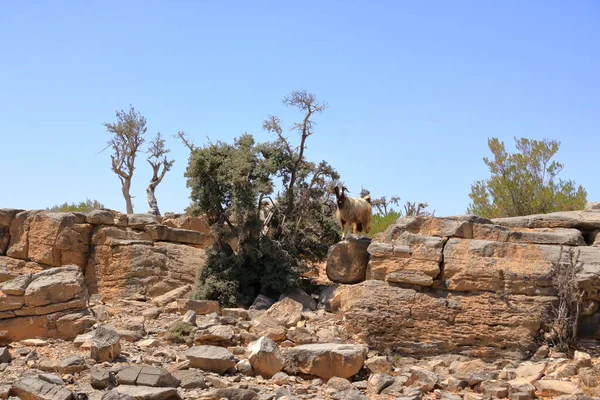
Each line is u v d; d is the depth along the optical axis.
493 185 30.73
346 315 17.72
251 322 18.61
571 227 19.09
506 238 18.30
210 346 15.01
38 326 17.31
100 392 12.73
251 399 12.66
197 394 12.84
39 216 23.11
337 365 14.54
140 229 23.89
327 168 23.75
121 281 22.70
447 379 14.80
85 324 17.58
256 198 22.25
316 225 23.72
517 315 17.05
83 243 23.14
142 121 41.69
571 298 16.84
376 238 19.73
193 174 22.45
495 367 16.06
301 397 12.98
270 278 21.70
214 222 22.80
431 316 17.28
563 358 16.12
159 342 16.86
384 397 13.41
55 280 17.84
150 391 12.36
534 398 13.64
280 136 23.09
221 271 22.08
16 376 13.79
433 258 17.75
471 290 17.48
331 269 19.89
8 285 17.55
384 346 17.25
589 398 12.91
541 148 30.39
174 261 23.58
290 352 14.88
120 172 41.16
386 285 17.73
